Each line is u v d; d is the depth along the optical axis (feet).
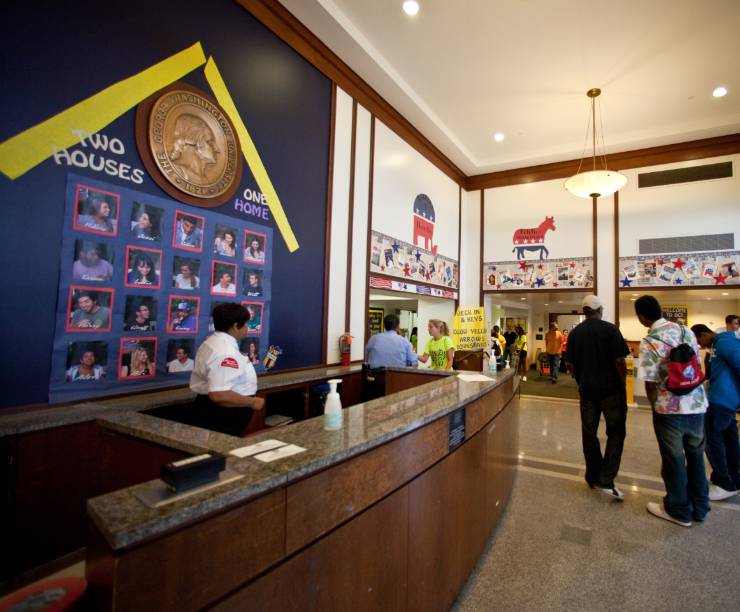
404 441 4.98
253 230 11.90
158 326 9.42
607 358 10.50
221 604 2.87
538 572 7.23
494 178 26.43
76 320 8.00
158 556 2.53
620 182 17.47
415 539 5.22
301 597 3.51
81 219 8.08
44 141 7.58
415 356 13.03
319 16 13.20
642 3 13.01
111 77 8.57
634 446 14.82
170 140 9.66
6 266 7.12
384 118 18.42
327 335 14.85
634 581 7.00
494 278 26.16
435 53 15.67
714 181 21.29
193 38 10.23
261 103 12.21
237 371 6.98
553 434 16.16
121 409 7.75
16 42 7.24
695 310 33.42
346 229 15.98
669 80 17.02
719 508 9.89
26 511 6.48
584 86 17.61
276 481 3.24
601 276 23.45
